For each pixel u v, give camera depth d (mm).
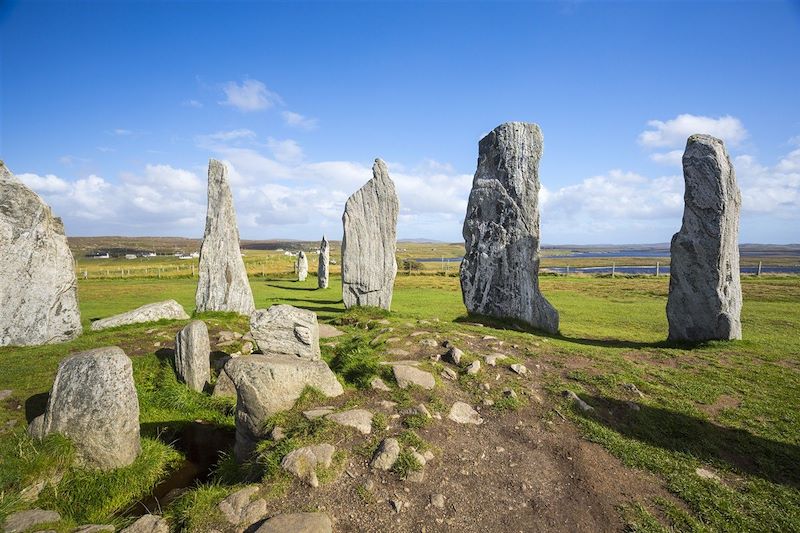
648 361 11562
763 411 8695
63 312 13906
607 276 48031
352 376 9234
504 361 10133
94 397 7574
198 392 10852
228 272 17750
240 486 6160
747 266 86500
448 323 14406
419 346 10992
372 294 18297
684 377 10336
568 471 6660
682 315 14219
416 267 62344
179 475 8102
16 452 7320
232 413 10078
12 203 13367
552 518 5723
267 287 34031
